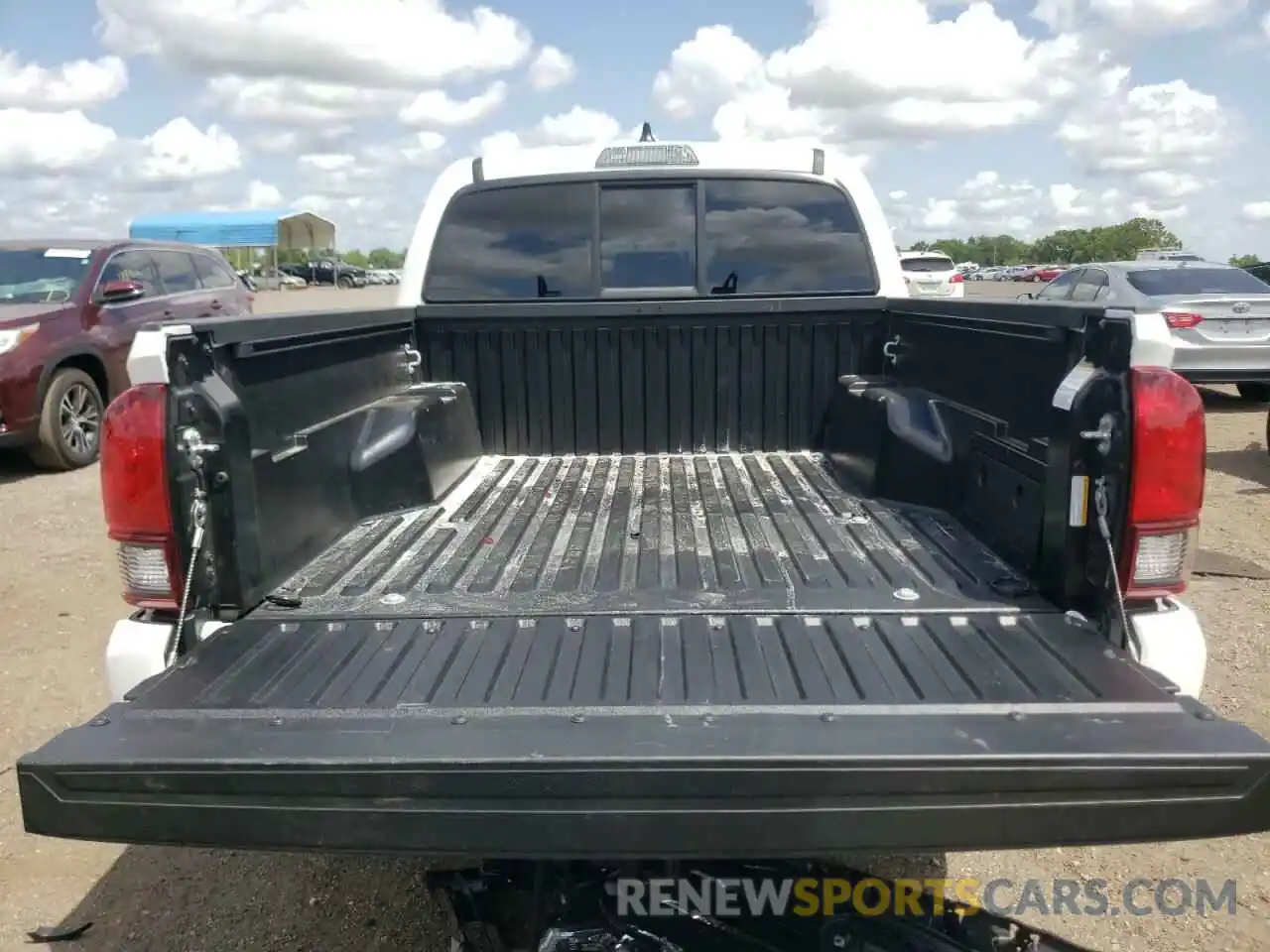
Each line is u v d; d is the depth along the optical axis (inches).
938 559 104.0
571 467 153.0
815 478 142.5
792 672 78.9
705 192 152.7
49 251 368.2
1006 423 101.5
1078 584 86.8
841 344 155.6
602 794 66.0
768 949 82.0
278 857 128.6
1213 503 285.0
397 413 128.2
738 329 155.2
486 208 154.7
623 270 154.6
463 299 156.4
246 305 447.2
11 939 112.0
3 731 158.2
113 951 110.2
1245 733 67.9
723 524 120.3
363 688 78.0
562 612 92.6
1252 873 120.3
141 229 1497.3
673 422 158.2
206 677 80.2
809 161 153.9
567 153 154.0
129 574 88.7
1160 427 79.4
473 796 66.6
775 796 65.4
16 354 324.2
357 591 98.8
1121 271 438.9
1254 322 387.9
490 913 89.6
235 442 90.0
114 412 86.0
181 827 68.7
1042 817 65.7
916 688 75.5
